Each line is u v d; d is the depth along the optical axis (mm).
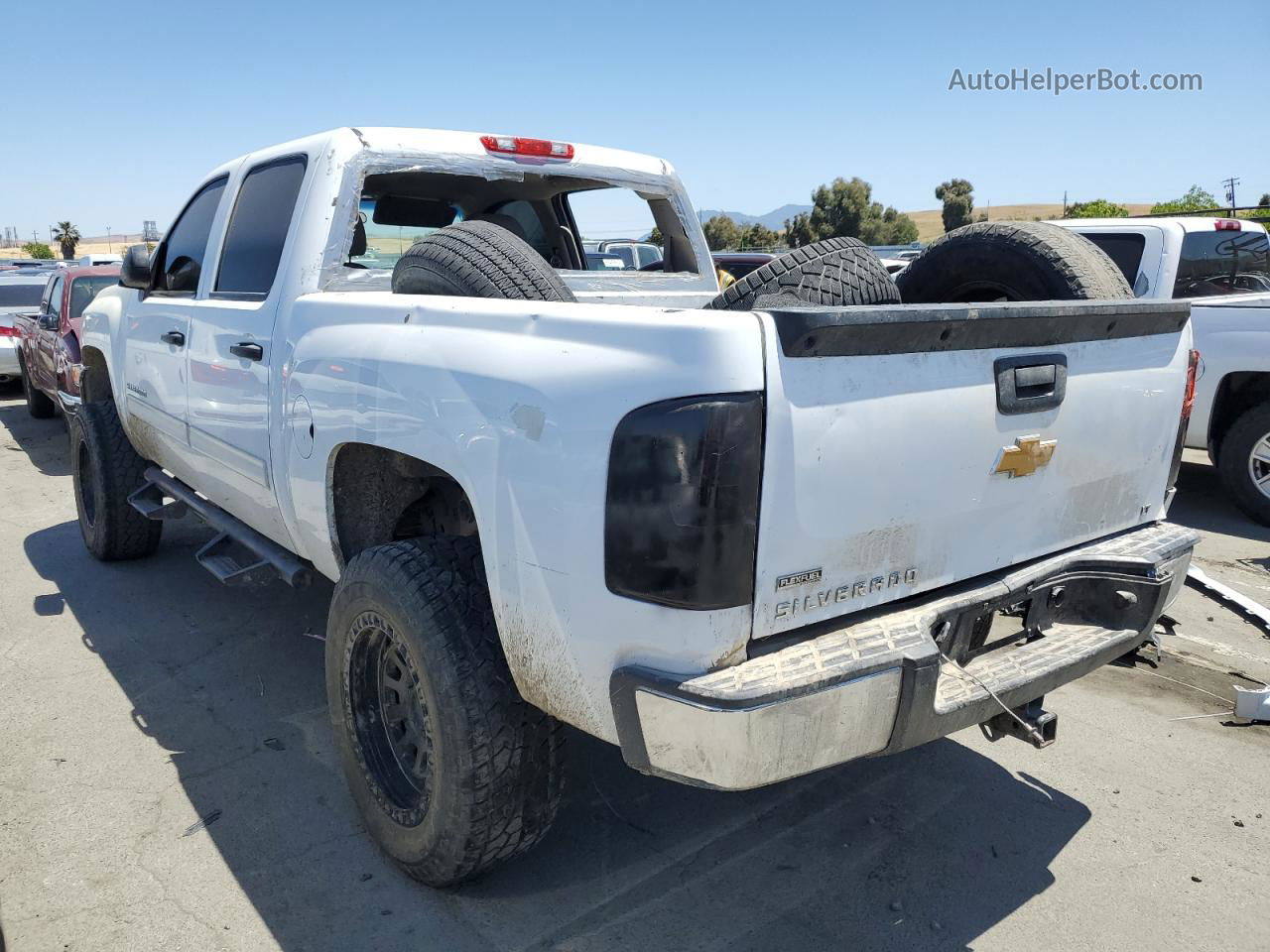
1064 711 3904
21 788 3242
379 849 2914
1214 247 7207
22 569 5602
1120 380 2680
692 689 1928
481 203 4391
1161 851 2953
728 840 2984
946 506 2277
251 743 3578
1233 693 4062
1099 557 2678
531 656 2246
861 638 2123
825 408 2010
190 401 4086
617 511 1991
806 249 2664
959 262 3295
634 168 4262
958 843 2984
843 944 2521
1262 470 6637
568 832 3014
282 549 3717
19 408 12742
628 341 2045
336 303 3021
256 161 3889
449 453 2396
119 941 2504
